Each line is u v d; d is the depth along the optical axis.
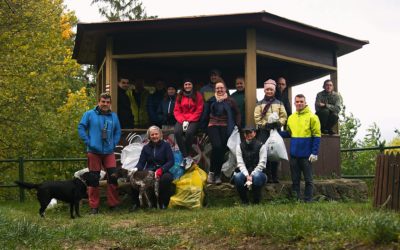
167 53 11.35
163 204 9.93
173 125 11.52
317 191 10.65
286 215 5.97
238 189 9.68
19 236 6.32
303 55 12.07
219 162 10.45
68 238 6.48
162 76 15.13
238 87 11.48
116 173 10.13
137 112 12.98
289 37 11.80
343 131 16.03
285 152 10.01
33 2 18.55
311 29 11.59
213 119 10.37
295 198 9.95
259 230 5.71
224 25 10.96
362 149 13.15
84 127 9.91
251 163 9.81
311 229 5.31
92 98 22.55
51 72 20.06
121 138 11.36
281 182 10.65
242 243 5.58
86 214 9.84
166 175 9.78
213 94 11.05
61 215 9.77
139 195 9.70
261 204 9.38
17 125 18.59
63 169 17.23
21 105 18.52
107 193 10.32
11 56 18.72
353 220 5.36
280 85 11.53
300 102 9.93
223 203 10.22
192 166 10.38
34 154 18.72
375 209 7.36
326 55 12.67
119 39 11.57
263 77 15.51
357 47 12.78
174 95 11.69
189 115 10.59
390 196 7.01
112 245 6.20
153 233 6.79
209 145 11.10
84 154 17.31
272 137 10.02
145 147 10.12
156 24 10.90
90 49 12.98
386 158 7.42
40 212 8.95
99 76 14.24
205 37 11.27
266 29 11.29
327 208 7.60
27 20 18.36
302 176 11.38
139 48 11.48
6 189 18.70
